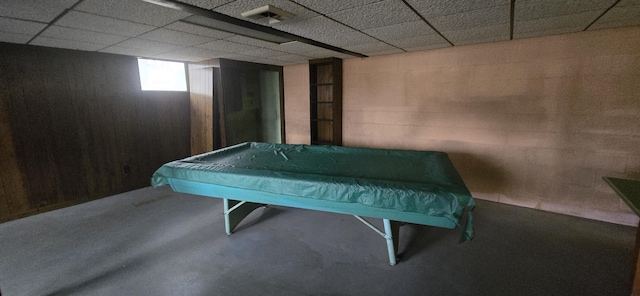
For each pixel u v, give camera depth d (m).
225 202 2.61
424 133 3.77
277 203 2.17
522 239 2.50
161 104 4.43
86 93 3.57
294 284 1.96
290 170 2.35
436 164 2.47
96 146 3.71
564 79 2.80
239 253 2.36
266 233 2.71
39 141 3.24
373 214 1.91
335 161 2.70
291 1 1.78
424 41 3.05
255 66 4.75
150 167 4.34
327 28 2.46
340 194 1.90
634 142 2.57
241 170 2.25
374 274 2.05
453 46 3.34
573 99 2.79
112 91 3.82
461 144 3.50
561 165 2.94
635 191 1.65
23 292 1.89
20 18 2.06
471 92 3.34
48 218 3.09
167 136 4.56
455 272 2.06
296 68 5.05
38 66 3.17
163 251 2.39
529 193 3.15
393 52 3.72
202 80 4.54
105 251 2.40
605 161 2.72
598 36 2.59
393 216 1.86
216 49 3.45
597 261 2.14
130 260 2.26
